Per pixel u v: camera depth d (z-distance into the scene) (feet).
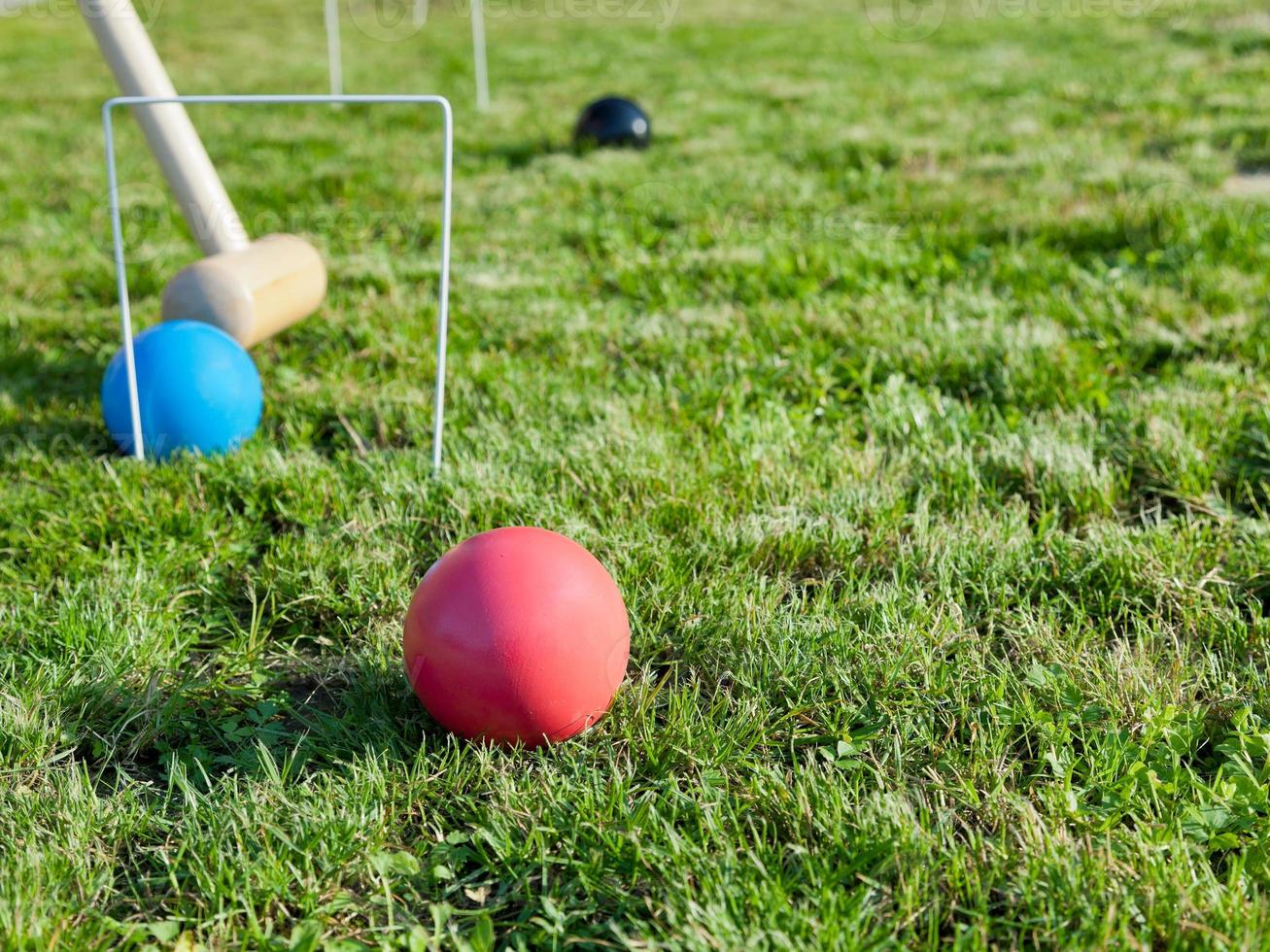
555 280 4.32
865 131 6.21
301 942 2.34
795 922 2.33
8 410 3.59
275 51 10.43
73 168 5.90
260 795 2.54
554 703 2.53
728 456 3.27
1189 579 2.90
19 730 2.62
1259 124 5.69
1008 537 3.01
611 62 9.17
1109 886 2.36
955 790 2.52
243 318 3.52
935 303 4.03
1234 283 4.00
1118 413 3.40
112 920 2.37
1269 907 2.33
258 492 3.23
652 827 2.48
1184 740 2.58
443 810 2.55
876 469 3.25
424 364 3.76
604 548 2.99
